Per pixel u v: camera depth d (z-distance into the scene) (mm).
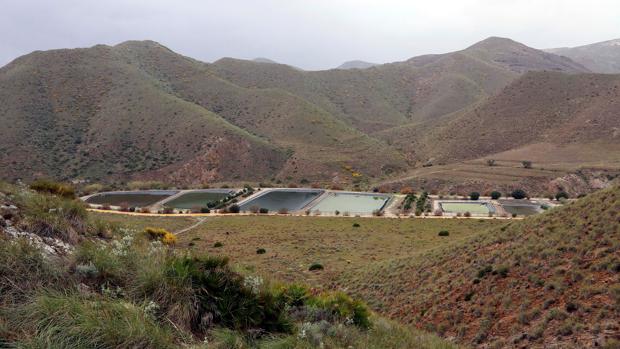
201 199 91375
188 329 5441
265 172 125750
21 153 114938
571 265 14891
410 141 161375
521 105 141625
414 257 27203
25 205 6820
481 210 69562
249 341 5770
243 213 72500
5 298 4375
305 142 144750
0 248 4832
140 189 104688
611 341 9586
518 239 20609
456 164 115688
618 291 11805
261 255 39094
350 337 7426
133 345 4398
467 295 16953
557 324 11766
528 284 15297
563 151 112000
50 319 4234
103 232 7957
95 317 4402
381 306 20828
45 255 5246
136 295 5461
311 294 9281
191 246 44062
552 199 79375
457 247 24453
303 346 6055
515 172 98125
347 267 32719
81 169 116625
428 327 15766
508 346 11852
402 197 87625
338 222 61156
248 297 6543
